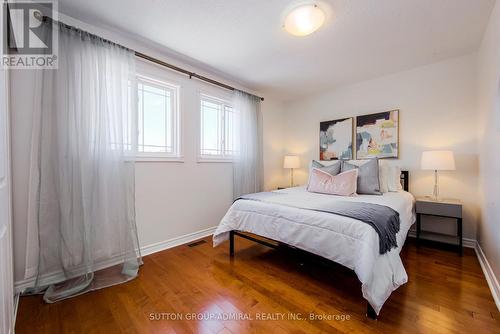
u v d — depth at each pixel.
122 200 2.01
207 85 2.95
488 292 1.62
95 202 1.86
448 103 2.64
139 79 2.34
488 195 1.96
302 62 2.68
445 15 1.81
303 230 1.71
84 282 1.73
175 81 2.58
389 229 1.53
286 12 1.79
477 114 2.44
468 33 2.08
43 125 1.63
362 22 1.90
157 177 2.45
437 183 2.72
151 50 2.37
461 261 2.16
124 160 2.03
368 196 2.43
